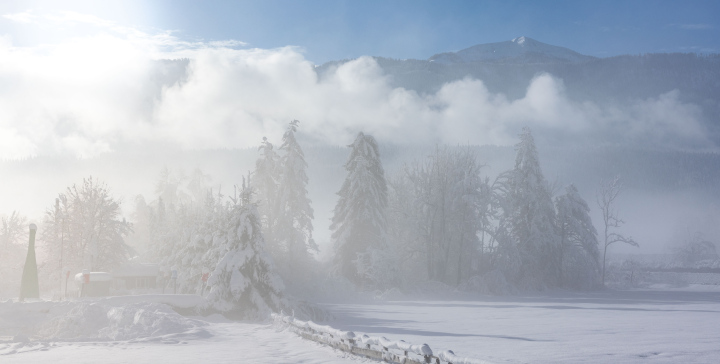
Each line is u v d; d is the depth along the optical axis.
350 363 15.02
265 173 55.91
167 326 22.28
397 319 32.75
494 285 60.66
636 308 41.84
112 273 56.56
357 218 57.56
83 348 17.92
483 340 21.81
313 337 20.00
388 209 67.25
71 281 55.19
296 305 32.53
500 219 66.50
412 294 56.16
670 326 28.14
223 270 32.47
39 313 27.00
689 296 58.44
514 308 42.06
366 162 58.09
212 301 31.92
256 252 33.16
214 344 19.44
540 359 16.55
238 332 23.59
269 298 32.41
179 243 56.72
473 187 65.50
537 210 67.81
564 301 50.66
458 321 31.23
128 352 17.05
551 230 68.06
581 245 70.44
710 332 25.14
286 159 55.78
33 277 33.59
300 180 55.91
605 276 82.50
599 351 18.47
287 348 18.30
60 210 57.06
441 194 67.50
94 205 57.75
